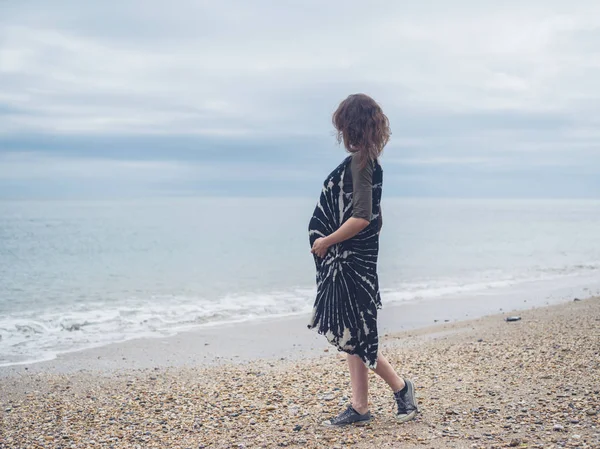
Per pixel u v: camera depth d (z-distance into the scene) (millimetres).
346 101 3879
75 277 21391
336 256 3949
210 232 57156
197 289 17547
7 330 10523
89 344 9367
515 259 26812
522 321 10281
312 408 4957
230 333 10227
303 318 11828
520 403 4602
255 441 4137
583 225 67250
